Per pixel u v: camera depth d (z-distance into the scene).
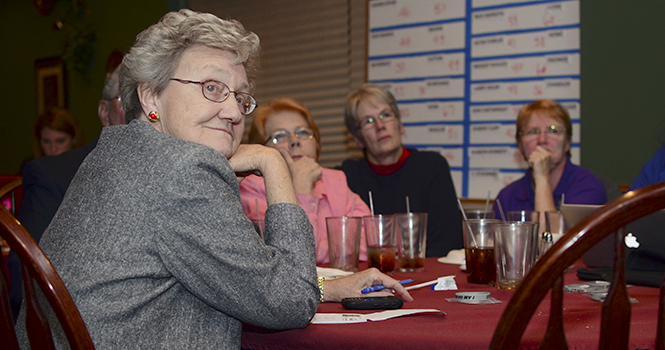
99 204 0.80
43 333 0.66
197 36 0.96
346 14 3.48
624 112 2.66
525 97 2.96
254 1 3.80
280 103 2.12
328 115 3.56
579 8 2.79
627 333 0.57
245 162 1.03
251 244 0.81
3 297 0.70
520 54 2.96
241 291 0.80
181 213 0.78
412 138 3.27
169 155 0.80
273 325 0.83
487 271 1.20
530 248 1.10
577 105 2.83
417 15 3.22
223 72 0.97
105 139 0.90
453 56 3.13
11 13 4.56
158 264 0.80
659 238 1.20
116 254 0.77
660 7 2.58
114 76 1.78
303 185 1.74
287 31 3.68
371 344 0.78
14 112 4.57
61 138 3.23
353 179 2.61
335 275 1.24
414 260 1.46
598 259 1.41
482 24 3.04
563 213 1.43
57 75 4.33
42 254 0.64
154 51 0.95
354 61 3.47
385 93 2.52
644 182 2.13
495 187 3.05
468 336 0.74
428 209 2.45
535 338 0.72
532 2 2.91
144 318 0.78
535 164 2.16
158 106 0.99
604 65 2.71
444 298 1.06
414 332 0.78
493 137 3.05
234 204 0.82
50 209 1.55
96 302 0.75
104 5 4.12
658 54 2.59
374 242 1.45
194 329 0.83
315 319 0.88
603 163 2.71
